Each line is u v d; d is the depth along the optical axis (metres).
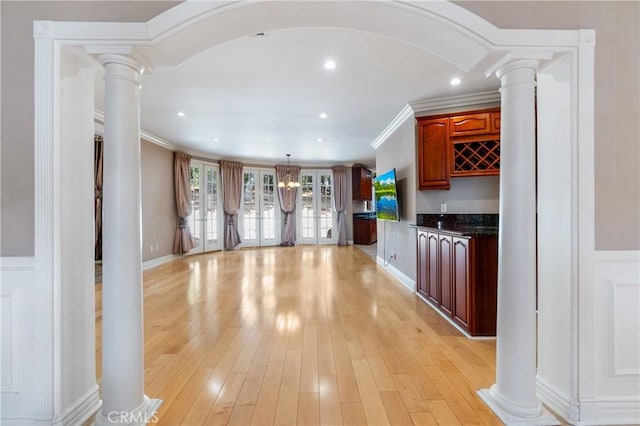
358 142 7.13
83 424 1.88
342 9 1.85
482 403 2.00
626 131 1.91
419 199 4.64
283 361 2.54
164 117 5.20
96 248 5.58
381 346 2.81
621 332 1.90
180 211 7.70
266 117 5.20
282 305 3.98
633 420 1.87
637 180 1.91
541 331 2.14
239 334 3.07
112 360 1.78
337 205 10.34
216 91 4.07
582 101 1.88
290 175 10.15
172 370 2.40
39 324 1.77
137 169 1.86
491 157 4.19
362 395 2.08
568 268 1.93
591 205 1.88
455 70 3.49
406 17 1.90
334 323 3.37
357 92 4.12
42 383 1.77
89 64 2.00
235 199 9.38
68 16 1.81
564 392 1.94
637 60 1.91
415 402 2.01
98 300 4.25
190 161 8.17
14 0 1.80
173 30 1.76
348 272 6.01
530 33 1.85
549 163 2.09
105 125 1.81
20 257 1.79
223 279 5.43
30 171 1.80
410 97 4.30
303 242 10.43
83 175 1.99
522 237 1.87
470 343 2.88
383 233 6.58
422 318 3.53
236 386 2.19
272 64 3.32
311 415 1.89
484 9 1.88
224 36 2.00
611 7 1.90
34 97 1.78
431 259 4.00
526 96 1.88
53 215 1.79
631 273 1.90
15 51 1.80
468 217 4.52
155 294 4.50
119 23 1.75
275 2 1.77
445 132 4.33
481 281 3.01
